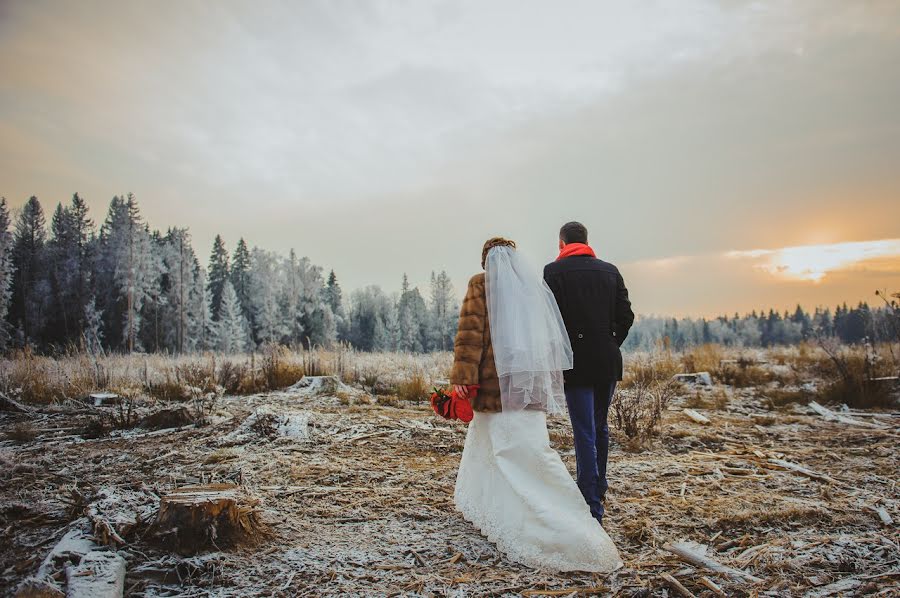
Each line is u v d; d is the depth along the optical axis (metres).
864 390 8.98
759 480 4.82
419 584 2.86
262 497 4.25
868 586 2.87
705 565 3.08
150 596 2.69
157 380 10.62
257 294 74.69
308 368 12.01
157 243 74.56
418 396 9.80
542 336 3.40
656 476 4.95
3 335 38.47
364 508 4.07
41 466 5.11
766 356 15.73
